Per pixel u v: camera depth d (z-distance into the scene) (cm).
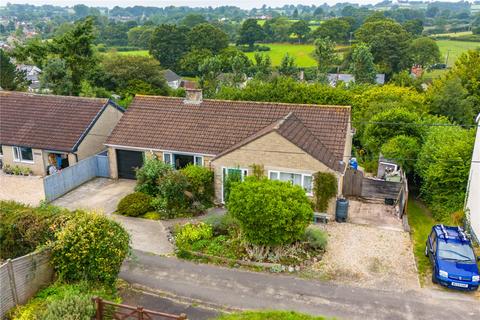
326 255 1992
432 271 1848
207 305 1628
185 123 2883
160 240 2141
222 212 2461
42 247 1569
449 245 1862
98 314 1406
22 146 3089
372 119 3288
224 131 2772
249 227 1889
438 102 4422
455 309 1625
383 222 2359
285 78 4662
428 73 10356
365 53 8431
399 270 1888
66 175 2770
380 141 3156
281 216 1833
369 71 8456
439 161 2512
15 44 5278
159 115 2981
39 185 2920
